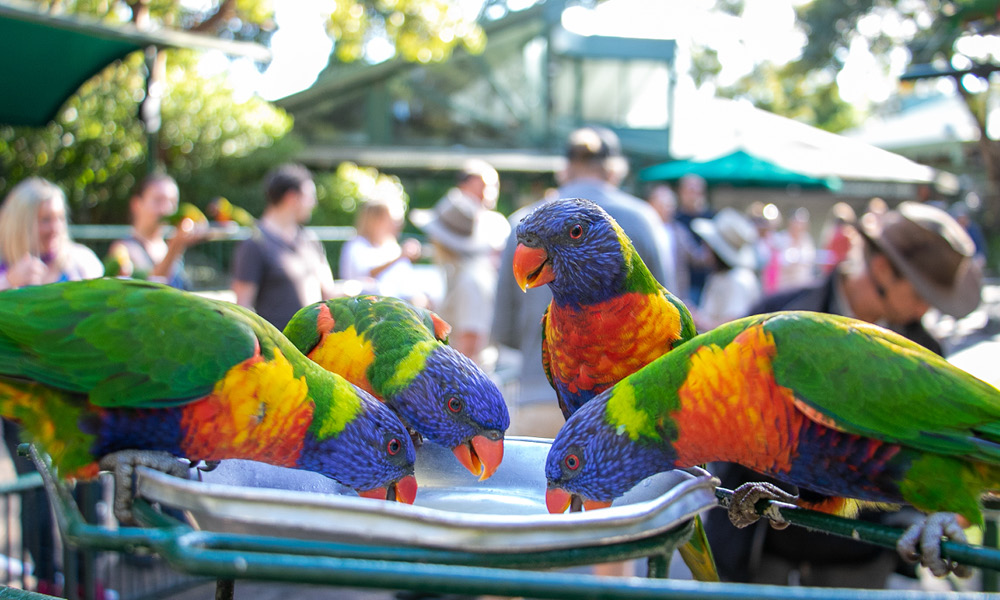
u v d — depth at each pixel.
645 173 16.53
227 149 18.09
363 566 1.00
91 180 16.00
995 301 15.52
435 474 2.21
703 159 15.37
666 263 3.83
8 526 3.87
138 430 1.66
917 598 0.98
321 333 2.40
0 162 15.13
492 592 0.98
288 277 4.70
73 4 12.49
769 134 15.83
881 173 14.73
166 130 17.09
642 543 1.36
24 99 6.70
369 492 1.84
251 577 1.01
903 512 2.91
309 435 1.76
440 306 5.61
